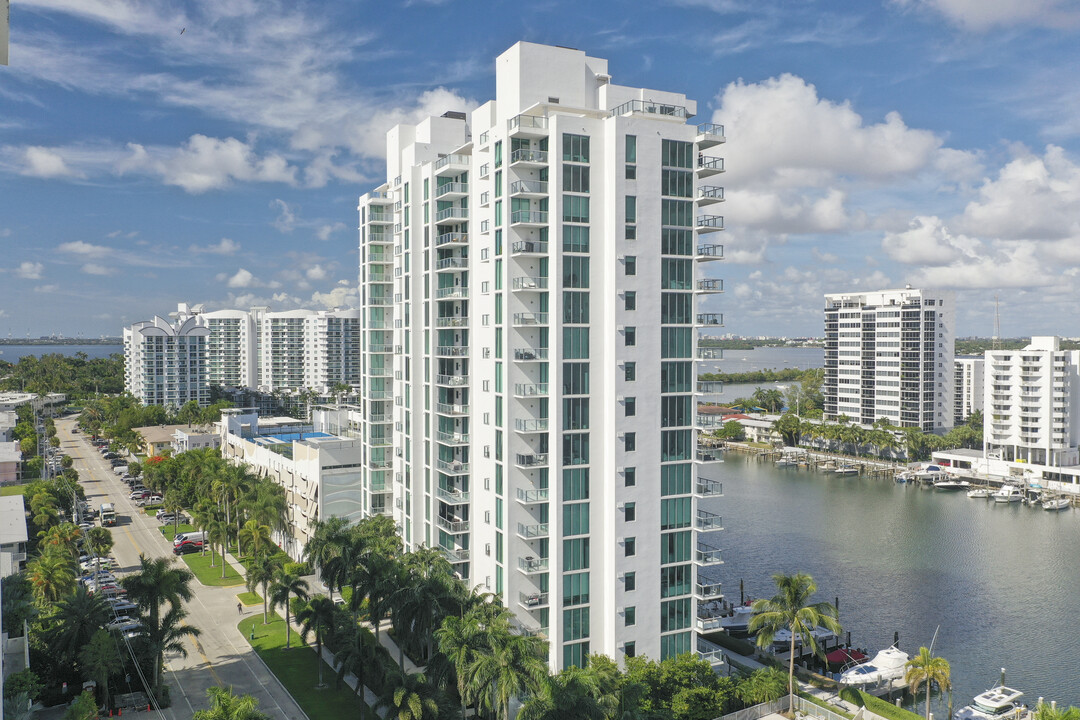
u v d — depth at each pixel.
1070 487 188.88
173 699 79.56
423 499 104.44
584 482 79.25
